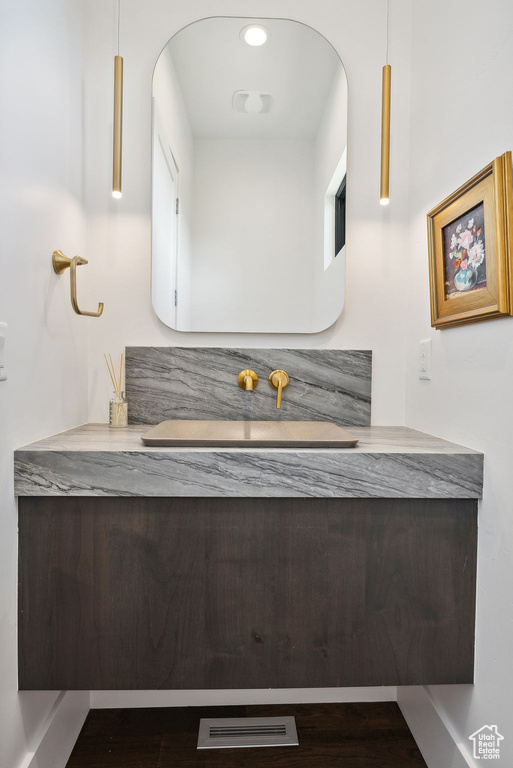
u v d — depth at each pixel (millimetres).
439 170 1373
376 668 1150
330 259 1631
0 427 1009
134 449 1114
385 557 1146
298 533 1137
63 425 1386
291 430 1448
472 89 1172
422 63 1511
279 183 1625
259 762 1344
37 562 1120
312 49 1614
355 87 1626
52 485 1090
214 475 1107
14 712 1084
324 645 1146
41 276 1197
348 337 1642
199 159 1614
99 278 1604
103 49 1585
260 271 1628
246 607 1139
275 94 1616
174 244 1613
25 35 1072
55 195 1284
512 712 984
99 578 1126
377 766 1337
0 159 960
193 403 1600
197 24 1596
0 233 968
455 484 1120
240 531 1134
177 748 1396
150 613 1132
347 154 1632
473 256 1136
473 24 1163
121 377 1584
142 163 1606
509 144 1005
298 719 1526
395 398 1648
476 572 1148
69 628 1125
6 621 1055
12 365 1048
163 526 1128
